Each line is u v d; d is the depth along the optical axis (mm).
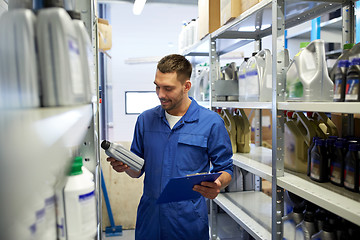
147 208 1789
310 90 1401
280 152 1586
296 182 1471
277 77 1563
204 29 2705
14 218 290
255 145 2938
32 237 375
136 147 1924
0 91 387
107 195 3604
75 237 616
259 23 2188
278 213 1604
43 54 475
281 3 1547
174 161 1753
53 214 562
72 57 509
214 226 2705
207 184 1434
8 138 284
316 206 1540
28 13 437
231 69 2676
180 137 1761
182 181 1308
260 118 2902
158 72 1655
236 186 2812
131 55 4066
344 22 1685
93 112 999
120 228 3576
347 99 1181
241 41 2824
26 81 423
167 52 4121
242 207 2365
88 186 644
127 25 4023
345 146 1355
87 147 1001
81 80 558
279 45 1561
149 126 1855
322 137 1649
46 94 477
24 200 290
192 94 3557
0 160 280
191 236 1727
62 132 374
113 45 4016
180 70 1646
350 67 1170
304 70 1431
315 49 1422
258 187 2852
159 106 1918
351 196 1224
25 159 280
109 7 3957
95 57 1696
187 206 1713
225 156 1819
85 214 634
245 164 2051
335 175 1392
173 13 4086
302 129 1700
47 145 320
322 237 1375
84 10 946
